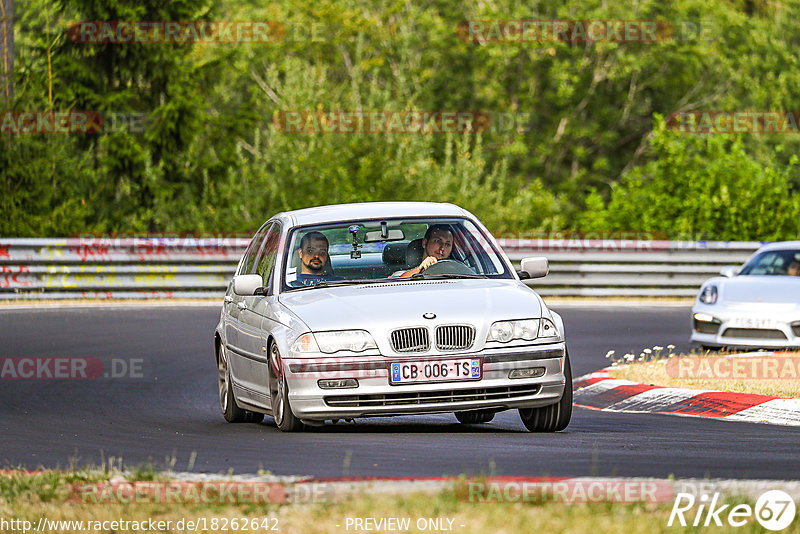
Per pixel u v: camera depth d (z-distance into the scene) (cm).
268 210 10225
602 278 8356
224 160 11356
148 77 11444
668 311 7388
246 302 3434
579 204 15750
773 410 3581
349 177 10662
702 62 16012
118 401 4116
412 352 2917
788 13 17662
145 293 7812
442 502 1903
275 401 3100
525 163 15662
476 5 16512
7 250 7531
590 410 3906
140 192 11044
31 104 9206
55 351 5397
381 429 3275
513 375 2945
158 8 11362
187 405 4044
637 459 2538
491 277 3284
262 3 16800
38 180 8994
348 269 3281
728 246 8519
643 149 16138
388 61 15750
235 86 15362
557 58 15875
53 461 2692
